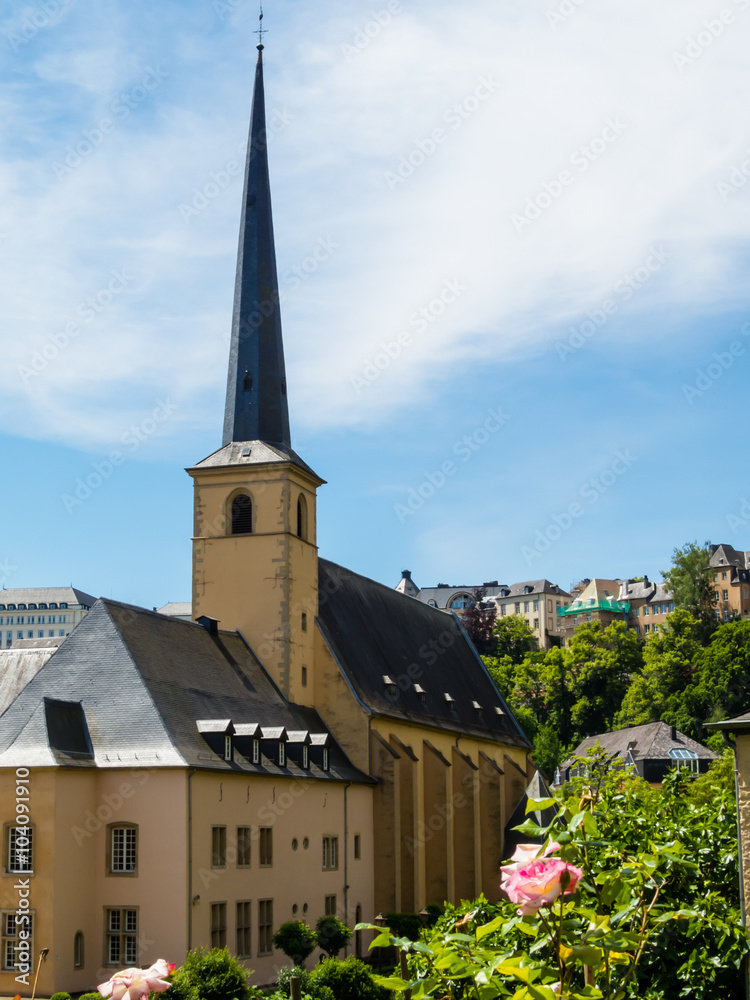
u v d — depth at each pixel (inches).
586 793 469.7
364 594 3260.3
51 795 1790.1
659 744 5036.9
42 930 1755.7
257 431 2743.6
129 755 1895.9
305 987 1579.7
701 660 6348.4
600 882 465.4
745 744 842.8
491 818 3289.9
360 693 2709.2
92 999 1494.8
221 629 2608.3
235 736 2079.2
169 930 1813.5
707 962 653.3
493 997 406.3
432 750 2957.7
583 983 490.3
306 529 2758.4
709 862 792.9
